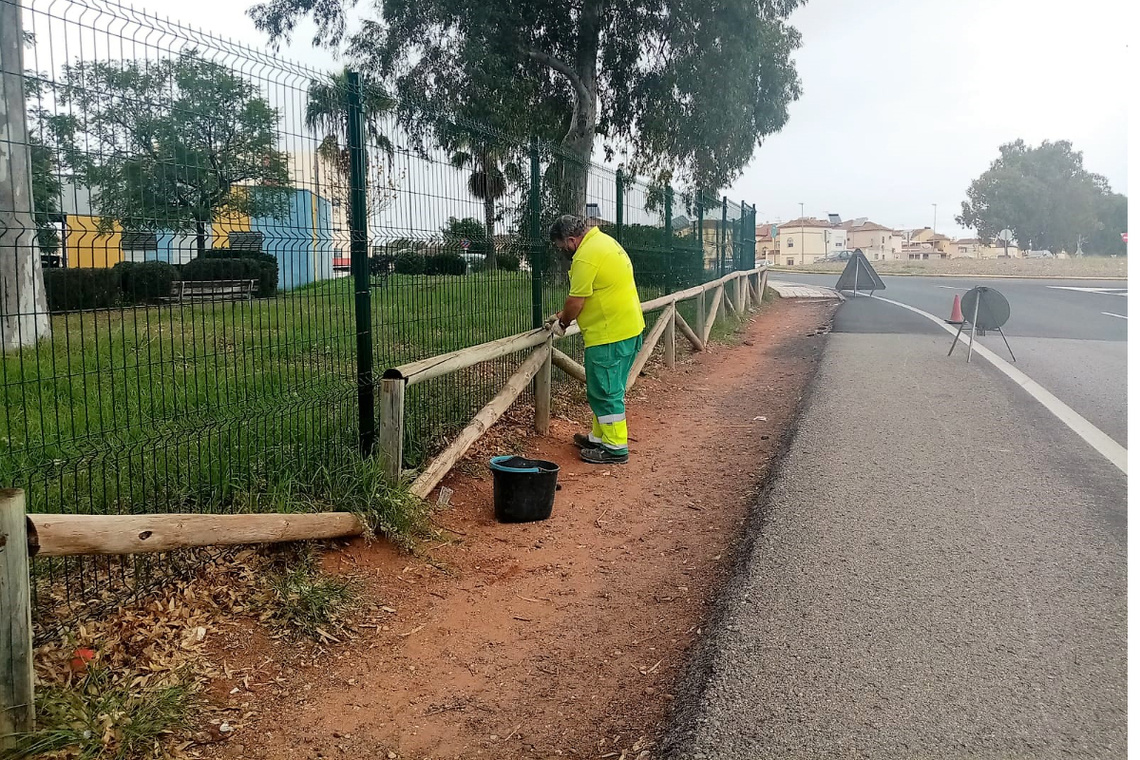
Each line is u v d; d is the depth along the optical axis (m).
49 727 2.75
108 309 3.47
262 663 3.46
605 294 6.25
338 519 4.25
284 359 4.84
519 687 3.44
